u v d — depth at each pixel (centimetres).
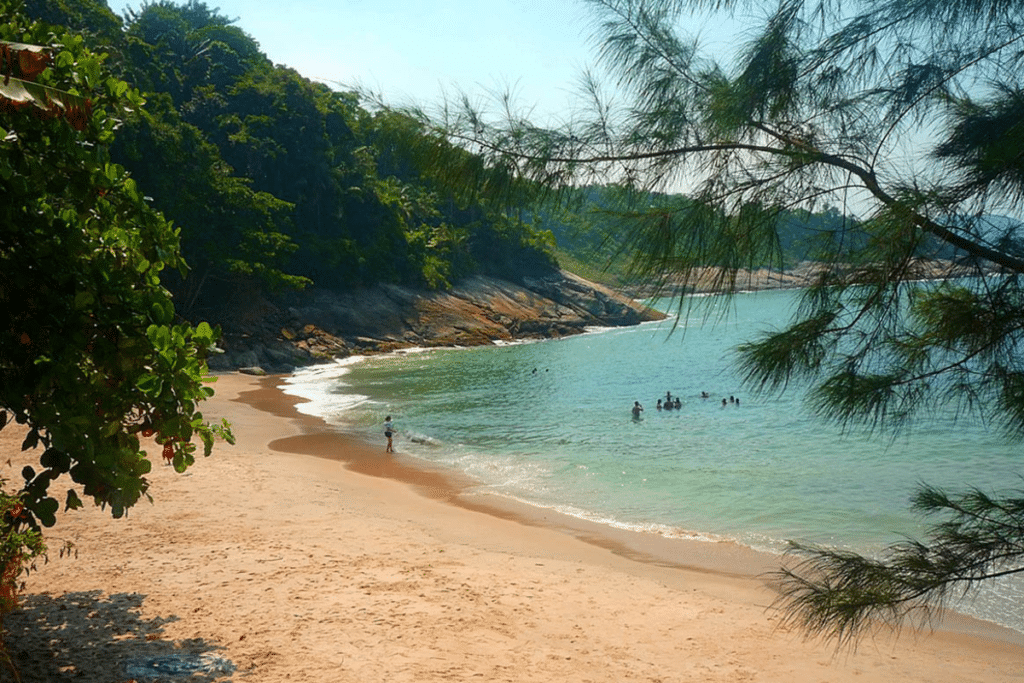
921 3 360
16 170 738
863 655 1123
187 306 6291
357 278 7869
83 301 703
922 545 412
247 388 4797
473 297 8762
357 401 4266
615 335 8712
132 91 812
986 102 364
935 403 373
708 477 2433
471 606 1214
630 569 1563
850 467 2477
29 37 745
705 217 382
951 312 356
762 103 375
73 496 725
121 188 821
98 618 1053
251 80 7962
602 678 988
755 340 388
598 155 407
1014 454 2400
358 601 1187
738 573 1549
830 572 425
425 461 2688
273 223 6838
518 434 3266
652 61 396
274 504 1833
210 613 1098
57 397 711
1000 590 1398
